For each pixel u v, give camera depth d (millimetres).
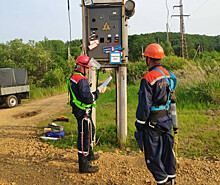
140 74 22531
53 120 8289
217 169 3795
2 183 3584
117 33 4789
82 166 3842
